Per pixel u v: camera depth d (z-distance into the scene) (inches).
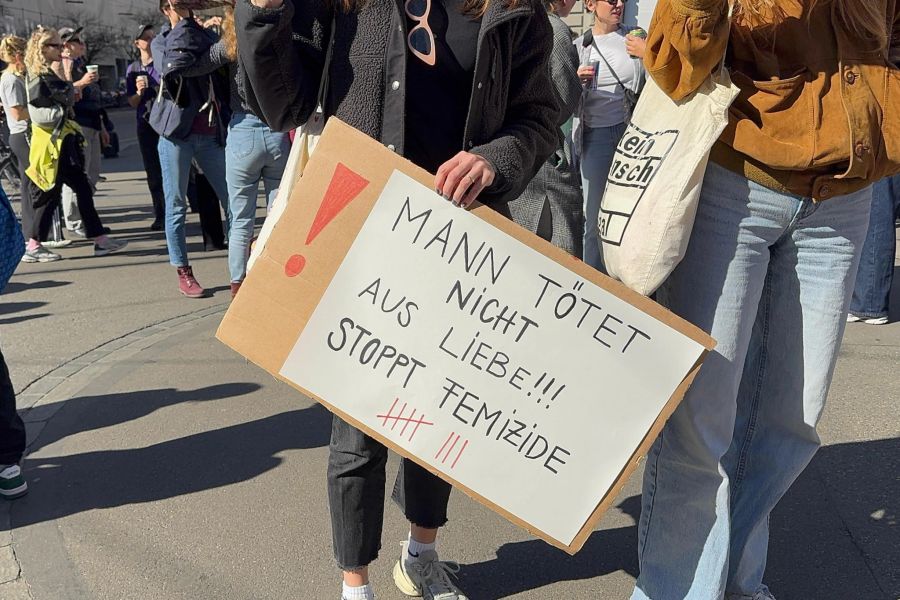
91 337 191.6
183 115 209.8
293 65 72.1
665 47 69.1
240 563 102.4
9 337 192.5
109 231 328.2
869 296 188.7
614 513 113.6
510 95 77.2
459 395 72.1
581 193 129.6
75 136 271.9
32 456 132.0
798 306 79.0
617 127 180.5
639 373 71.1
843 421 138.1
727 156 72.9
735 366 76.2
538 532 74.2
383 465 83.7
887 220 183.5
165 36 205.5
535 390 71.7
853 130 70.0
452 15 71.9
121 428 141.7
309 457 130.3
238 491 119.8
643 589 83.8
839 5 70.1
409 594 94.6
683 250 72.4
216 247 286.0
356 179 69.1
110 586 97.9
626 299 69.6
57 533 109.2
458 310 70.8
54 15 1331.2
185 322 201.9
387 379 72.2
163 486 121.6
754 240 74.2
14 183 409.7
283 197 76.9
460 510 114.7
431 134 74.1
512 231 69.1
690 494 79.7
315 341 71.7
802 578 98.0
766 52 71.8
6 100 265.6
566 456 72.8
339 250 70.3
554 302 70.2
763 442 86.4
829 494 115.9
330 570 101.0
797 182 72.4
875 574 98.7
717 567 78.8
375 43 71.6
